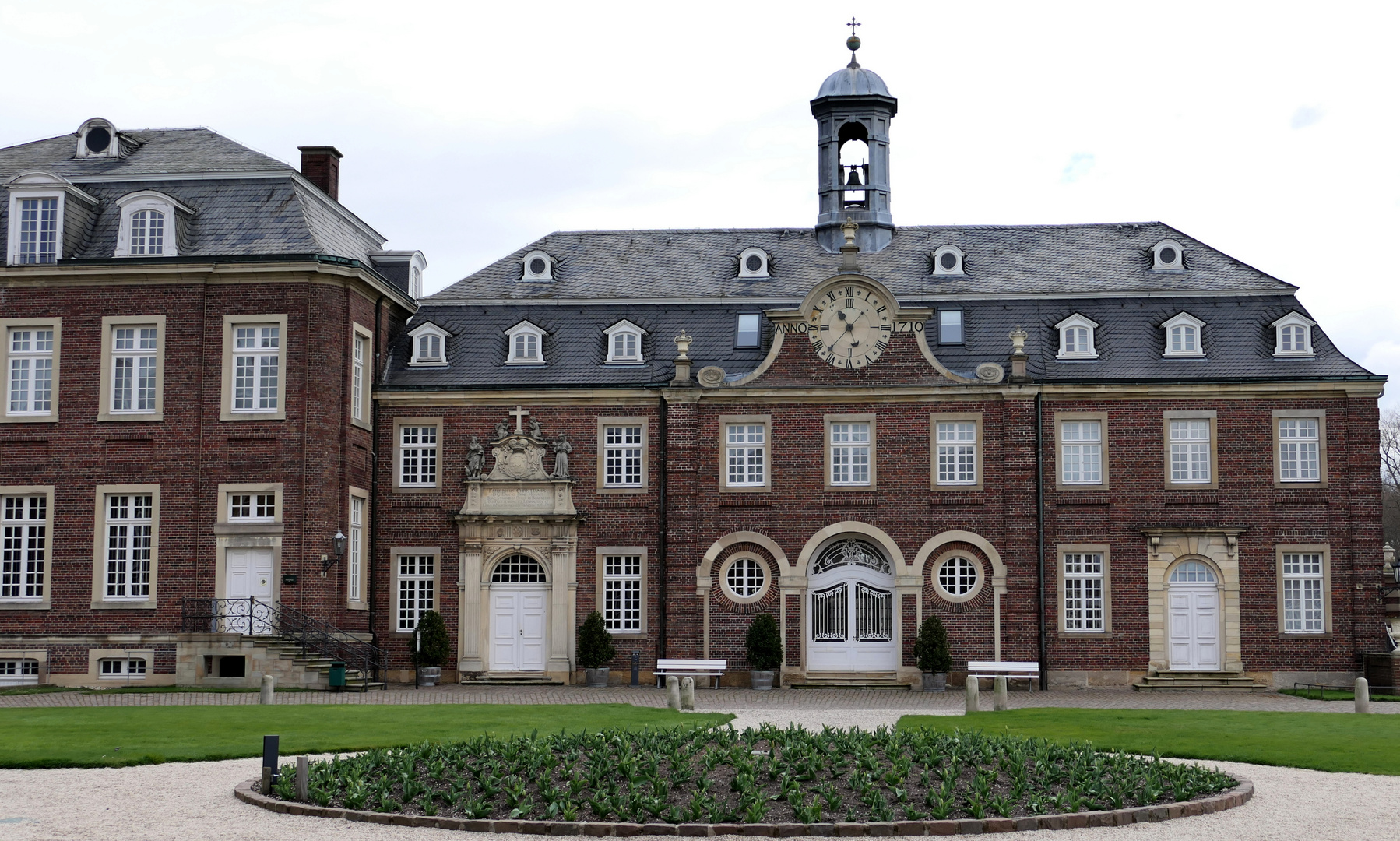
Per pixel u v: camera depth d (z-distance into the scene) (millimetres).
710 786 20250
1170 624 45031
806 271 50031
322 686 41250
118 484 43500
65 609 43125
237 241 44219
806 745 22297
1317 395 45281
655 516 46438
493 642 46312
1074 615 45312
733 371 47250
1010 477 45188
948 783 20188
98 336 43969
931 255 50031
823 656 45688
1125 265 49188
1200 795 20953
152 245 44219
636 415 46781
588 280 50188
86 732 28281
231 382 43562
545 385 46875
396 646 46312
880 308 46250
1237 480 45250
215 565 42906
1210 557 44969
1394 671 42906
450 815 19391
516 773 20969
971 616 45062
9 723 30000
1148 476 45406
